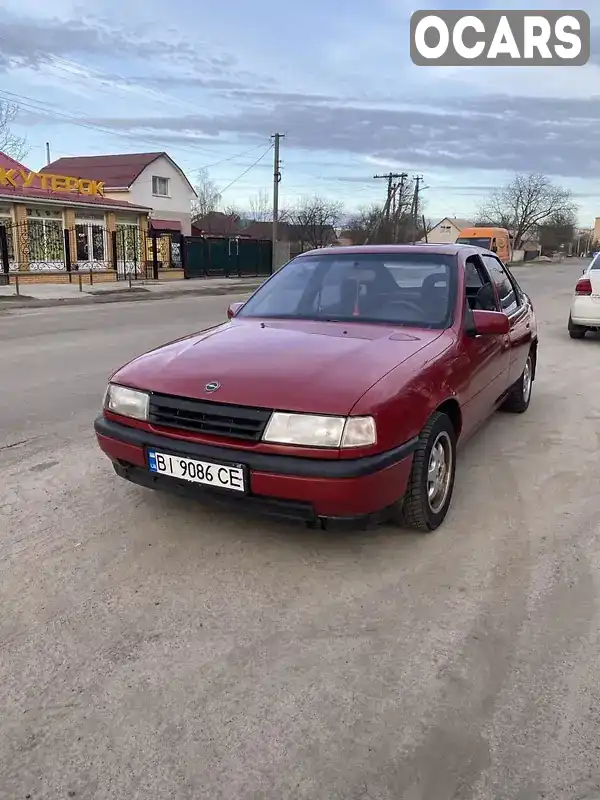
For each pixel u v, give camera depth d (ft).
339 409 8.86
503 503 12.34
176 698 7.05
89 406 19.10
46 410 18.60
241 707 6.92
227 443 9.25
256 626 8.34
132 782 5.99
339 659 7.73
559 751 6.39
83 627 8.27
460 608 8.81
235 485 9.21
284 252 117.91
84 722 6.70
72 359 27.14
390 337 11.54
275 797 5.85
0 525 11.13
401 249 14.29
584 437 16.58
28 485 12.90
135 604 8.79
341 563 9.94
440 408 11.18
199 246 103.14
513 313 16.61
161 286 82.53
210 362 10.32
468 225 323.78
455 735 6.59
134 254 99.09
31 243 82.33
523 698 7.11
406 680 7.38
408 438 9.60
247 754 6.31
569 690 7.24
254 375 9.66
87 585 9.25
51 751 6.33
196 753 6.32
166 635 8.13
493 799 5.86
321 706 6.96
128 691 7.14
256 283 94.38
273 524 11.16
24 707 6.89
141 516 11.48
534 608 8.83
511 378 16.63
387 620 8.52
